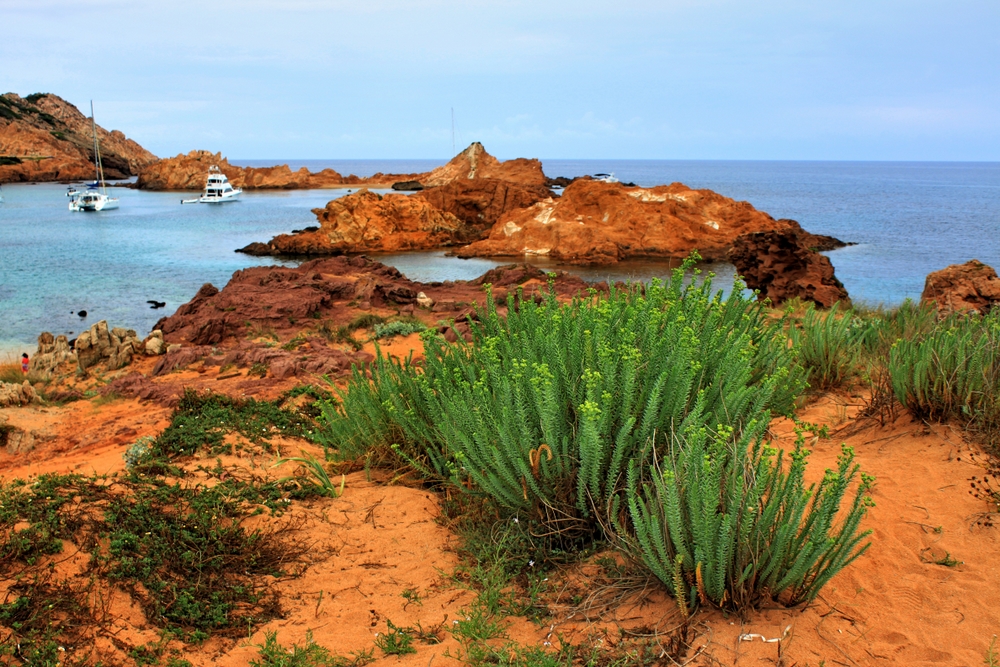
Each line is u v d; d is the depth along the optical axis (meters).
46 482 4.54
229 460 5.83
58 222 65.12
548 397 3.93
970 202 108.50
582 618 3.42
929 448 5.00
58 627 3.27
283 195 112.12
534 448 4.14
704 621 3.26
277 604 3.76
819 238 49.31
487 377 4.92
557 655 3.13
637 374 4.27
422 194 54.31
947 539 3.90
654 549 3.50
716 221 44.31
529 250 42.62
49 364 12.15
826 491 3.21
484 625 3.37
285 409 7.71
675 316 5.01
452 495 4.96
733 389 4.18
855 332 8.08
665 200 45.31
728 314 5.62
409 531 4.54
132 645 3.26
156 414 7.85
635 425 4.12
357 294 15.91
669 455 3.75
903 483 4.59
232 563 4.07
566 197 47.06
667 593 3.48
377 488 5.24
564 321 5.27
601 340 4.66
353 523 4.67
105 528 4.05
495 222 52.66
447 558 4.20
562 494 4.10
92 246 47.91
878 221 71.19
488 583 3.80
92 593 3.53
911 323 8.20
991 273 13.64
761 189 148.50
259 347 11.77
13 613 3.29
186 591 3.72
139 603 3.57
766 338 5.57
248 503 4.80
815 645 3.06
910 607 3.35
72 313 26.12
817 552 3.19
